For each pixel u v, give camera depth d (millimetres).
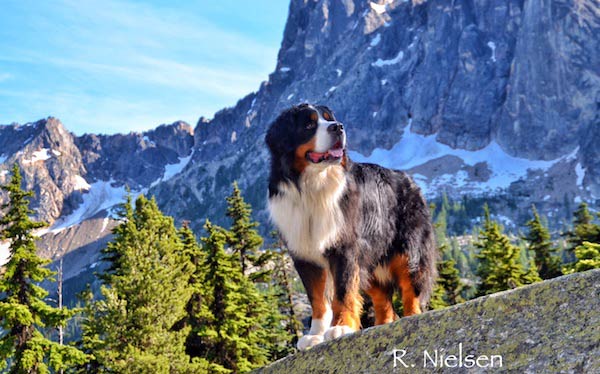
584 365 3709
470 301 4625
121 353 25719
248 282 33219
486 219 35094
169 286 27484
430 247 8664
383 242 7895
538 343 4004
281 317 38062
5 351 22156
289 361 5348
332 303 6898
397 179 8414
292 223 6941
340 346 5066
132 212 32031
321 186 6832
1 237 23078
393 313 8445
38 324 22609
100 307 26578
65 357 23078
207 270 31578
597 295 4121
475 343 4270
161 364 24938
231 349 31703
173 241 31531
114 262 31625
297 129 6805
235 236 34906
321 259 7027
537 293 4363
